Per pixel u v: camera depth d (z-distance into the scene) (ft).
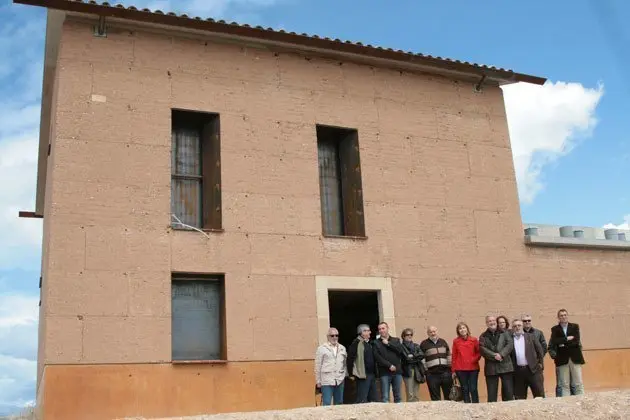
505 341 46.19
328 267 54.03
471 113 63.72
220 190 52.29
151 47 52.75
